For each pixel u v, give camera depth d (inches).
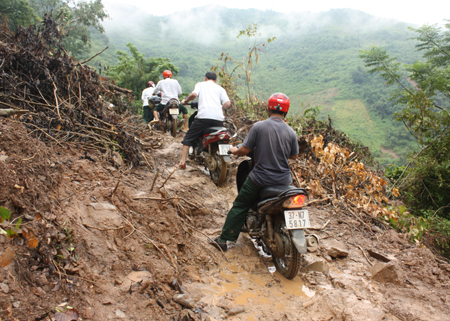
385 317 105.1
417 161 299.7
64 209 107.7
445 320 104.3
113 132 172.2
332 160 210.8
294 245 115.5
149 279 101.1
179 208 153.0
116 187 128.5
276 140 128.6
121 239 113.3
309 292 119.5
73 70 179.5
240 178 159.3
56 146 145.3
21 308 71.4
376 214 182.1
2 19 182.1
